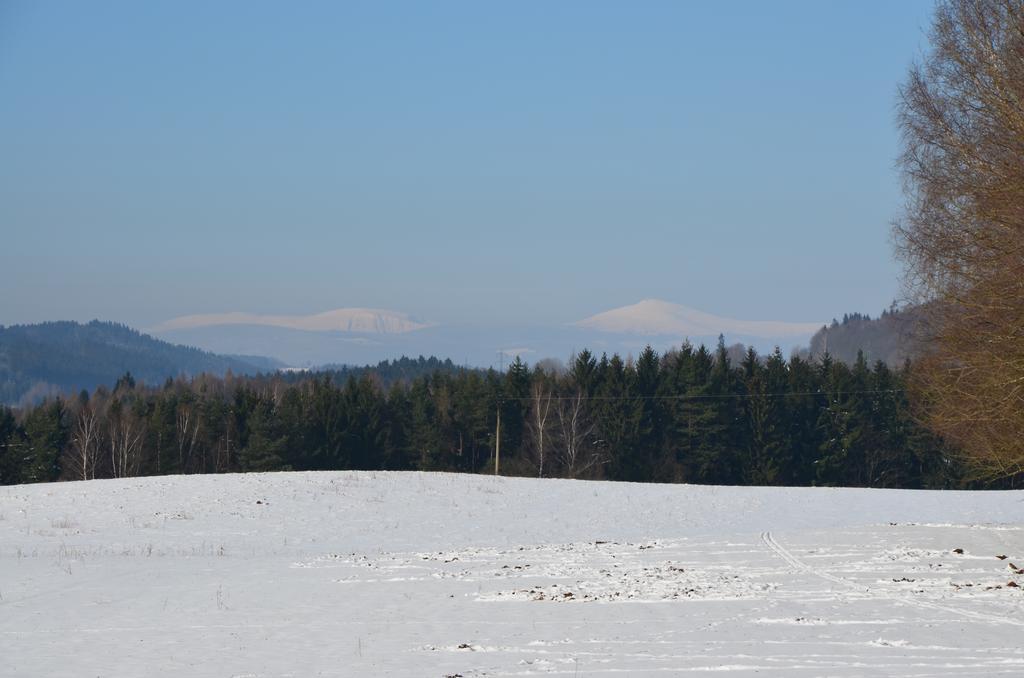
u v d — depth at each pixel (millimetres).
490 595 29797
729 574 32688
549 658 20625
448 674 19172
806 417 112062
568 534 52625
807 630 23172
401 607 27875
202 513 56688
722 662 19750
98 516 55312
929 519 56844
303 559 40750
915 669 18594
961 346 28203
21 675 19750
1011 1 27859
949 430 29625
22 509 57062
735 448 111625
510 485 69750
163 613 27250
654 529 54594
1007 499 68375
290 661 20906
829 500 66875
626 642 22250
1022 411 27188
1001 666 18844
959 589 28422
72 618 26500
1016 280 26250
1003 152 27219
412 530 53594
